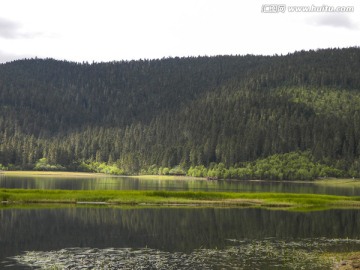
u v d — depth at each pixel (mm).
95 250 50094
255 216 81250
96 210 84375
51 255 47281
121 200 98000
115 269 41469
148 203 98375
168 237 59094
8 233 59969
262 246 53531
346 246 53875
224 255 47969
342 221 76688
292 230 66375
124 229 64562
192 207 93688
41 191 100750
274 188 166000
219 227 68062
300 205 101500
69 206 90000
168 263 44062
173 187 162500
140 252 49281
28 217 73750
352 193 150500
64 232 61344
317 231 65812
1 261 44406
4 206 87562
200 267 42531
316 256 47625
